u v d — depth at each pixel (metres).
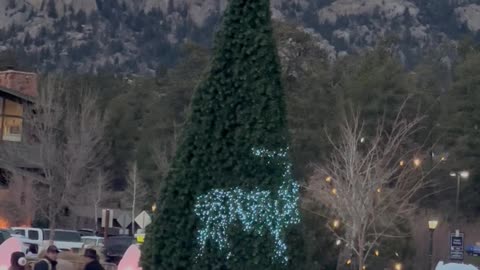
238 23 14.94
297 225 14.90
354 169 38.12
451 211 56.91
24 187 58.28
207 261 14.61
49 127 59.62
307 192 43.81
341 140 49.50
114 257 41.78
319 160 54.44
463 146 58.41
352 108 51.03
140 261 15.18
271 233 14.61
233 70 14.84
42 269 19.20
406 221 42.56
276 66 14.95
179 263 14.70
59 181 58.88
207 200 14.68
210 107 14.84
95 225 63.81
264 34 14.89
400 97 57.12
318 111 59.03
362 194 36.59
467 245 53.50
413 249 43.94
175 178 14.86
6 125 60.62
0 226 57.03
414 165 46.50
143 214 39.81
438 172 56.84
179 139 15.05
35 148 59.75
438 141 57.06
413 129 56.41
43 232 47.34
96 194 65.44
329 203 37.66
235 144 14.70
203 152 14.79
